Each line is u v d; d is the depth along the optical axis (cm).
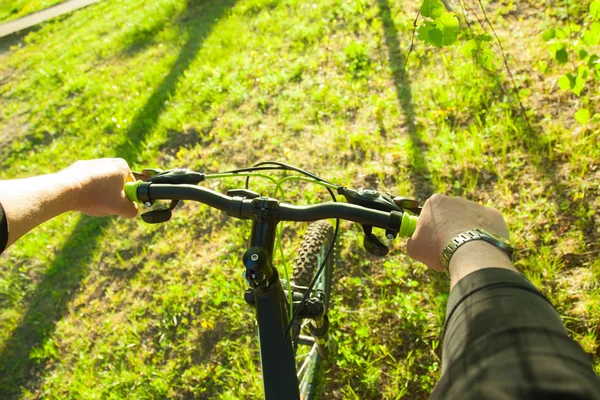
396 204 134
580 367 70
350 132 389
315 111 421
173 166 433
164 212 145
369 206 132
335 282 296
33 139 572
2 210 116
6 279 391
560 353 72
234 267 330
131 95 558
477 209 114
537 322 79
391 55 445
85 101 593
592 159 298
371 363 257
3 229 114
